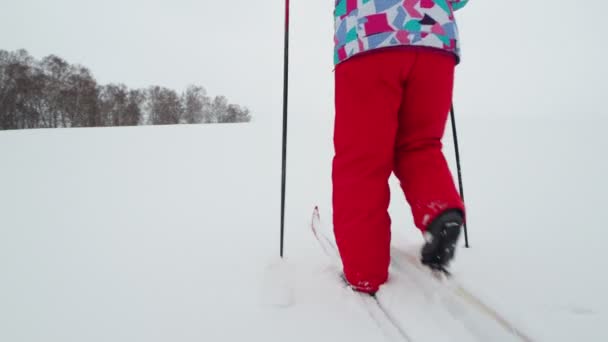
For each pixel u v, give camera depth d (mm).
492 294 988
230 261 1470
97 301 1190
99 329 1026
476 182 2941
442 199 924
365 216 1021
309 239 1696
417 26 924
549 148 4629
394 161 1126
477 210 2127
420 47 916
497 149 4766
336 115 1077
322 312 1028
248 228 1946
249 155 5309
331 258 1413
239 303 1114
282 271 1304
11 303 1198
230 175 3799
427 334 874
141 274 1389
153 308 1122
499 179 3027
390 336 905
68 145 6625
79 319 1084
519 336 825
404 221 2084
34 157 5320
